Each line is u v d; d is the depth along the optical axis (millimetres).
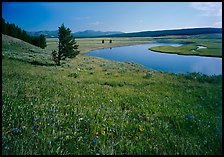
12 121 5559
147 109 8375
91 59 58844
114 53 92812
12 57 33656
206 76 23422
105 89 13078
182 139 5305
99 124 6070
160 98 10859
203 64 52438
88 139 5113
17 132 5031
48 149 4414
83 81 18062
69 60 49219
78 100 9047
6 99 7863
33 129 5293
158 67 49625
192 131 5996
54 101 8383
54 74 21828
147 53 91562
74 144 4789
